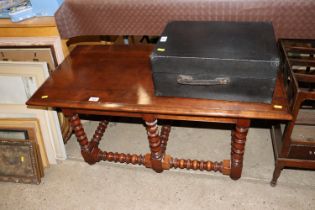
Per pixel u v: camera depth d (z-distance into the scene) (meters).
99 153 1.57
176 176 1.51
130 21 1.39
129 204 1.40
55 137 1.58
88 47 1.57
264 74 1.02
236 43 1.11
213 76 1.07
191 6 1.29
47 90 1.27
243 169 1.51
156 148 1.40
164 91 1.16
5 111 1.55
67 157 1.68
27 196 1.48
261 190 1.41
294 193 1.38
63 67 1.42
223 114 1.08
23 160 1.51
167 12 1.33
